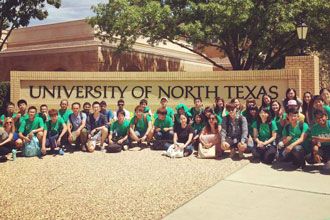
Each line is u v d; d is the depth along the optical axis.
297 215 5.50
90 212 5.64
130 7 18.89
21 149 9.94
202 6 17.44
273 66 23.77
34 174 7.86
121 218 5.40
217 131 9.45
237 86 12.75
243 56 21.92
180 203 5.99
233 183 7.05
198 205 5.91
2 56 25.92
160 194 6.43
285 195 6.36
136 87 13.48
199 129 10.01
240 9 16.81
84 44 22.50
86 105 10.74
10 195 6.46
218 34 18.09
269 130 8.88
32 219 5.40
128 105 13.48
